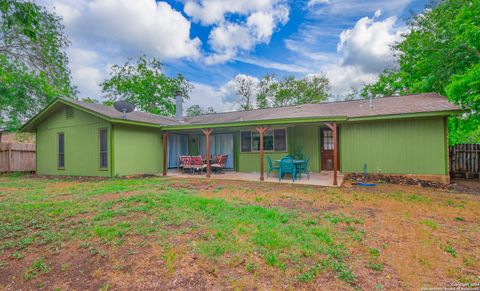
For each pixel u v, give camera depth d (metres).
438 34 11.11
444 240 3.03
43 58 11.19
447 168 7.53
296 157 10.12
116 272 2.34
